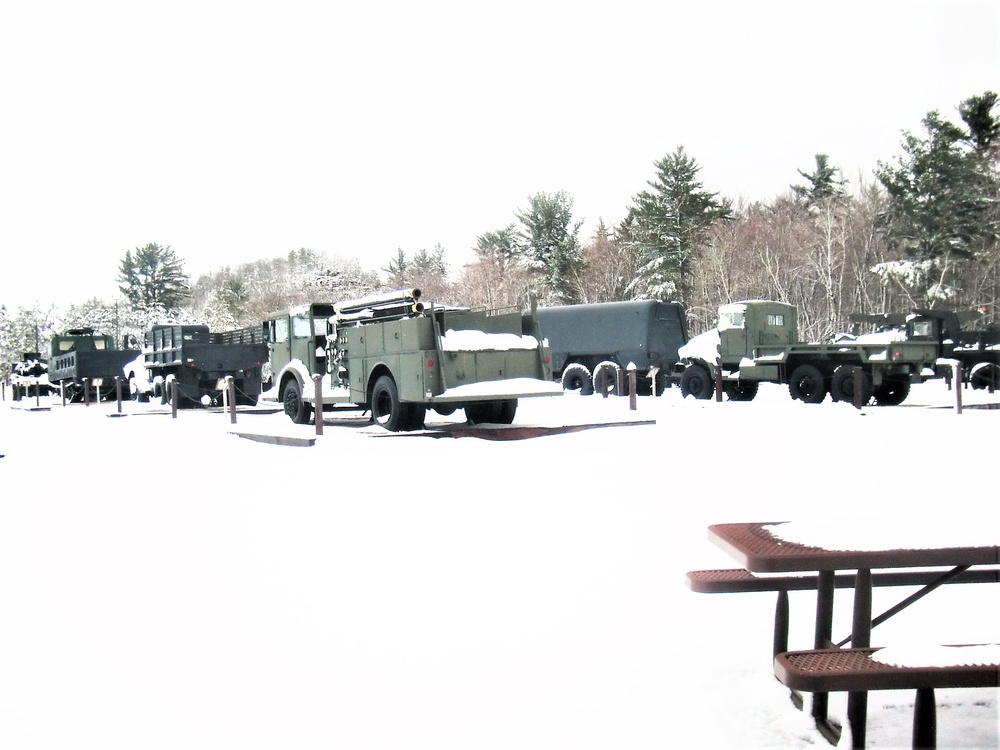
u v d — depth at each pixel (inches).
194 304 4104.3
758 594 180.5
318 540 245.6
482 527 253.9
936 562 109.0
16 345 2839.6
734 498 285.1
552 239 2245.3
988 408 738.8
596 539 232.2
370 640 157.5
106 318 3070.9
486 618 168.6
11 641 162.9
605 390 984.9
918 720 106.1
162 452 507.2
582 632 158.6
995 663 102.3
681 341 1128.2
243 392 1040.8
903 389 836.6
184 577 209.5
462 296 2379.4
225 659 150.3
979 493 279.1
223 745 116.6
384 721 122.7
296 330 677.9
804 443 453.4
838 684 99.5
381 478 361.1
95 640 162.7
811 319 1395.2
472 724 120.9
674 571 197.6
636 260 2113.7
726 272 1831.9
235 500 322.7
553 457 408.8
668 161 1951.3
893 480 316.5
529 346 544.1
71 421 830.5
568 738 116.0
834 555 108.6
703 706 125.3
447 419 670.5
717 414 677.9
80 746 117.3
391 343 548.1
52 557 235.8
